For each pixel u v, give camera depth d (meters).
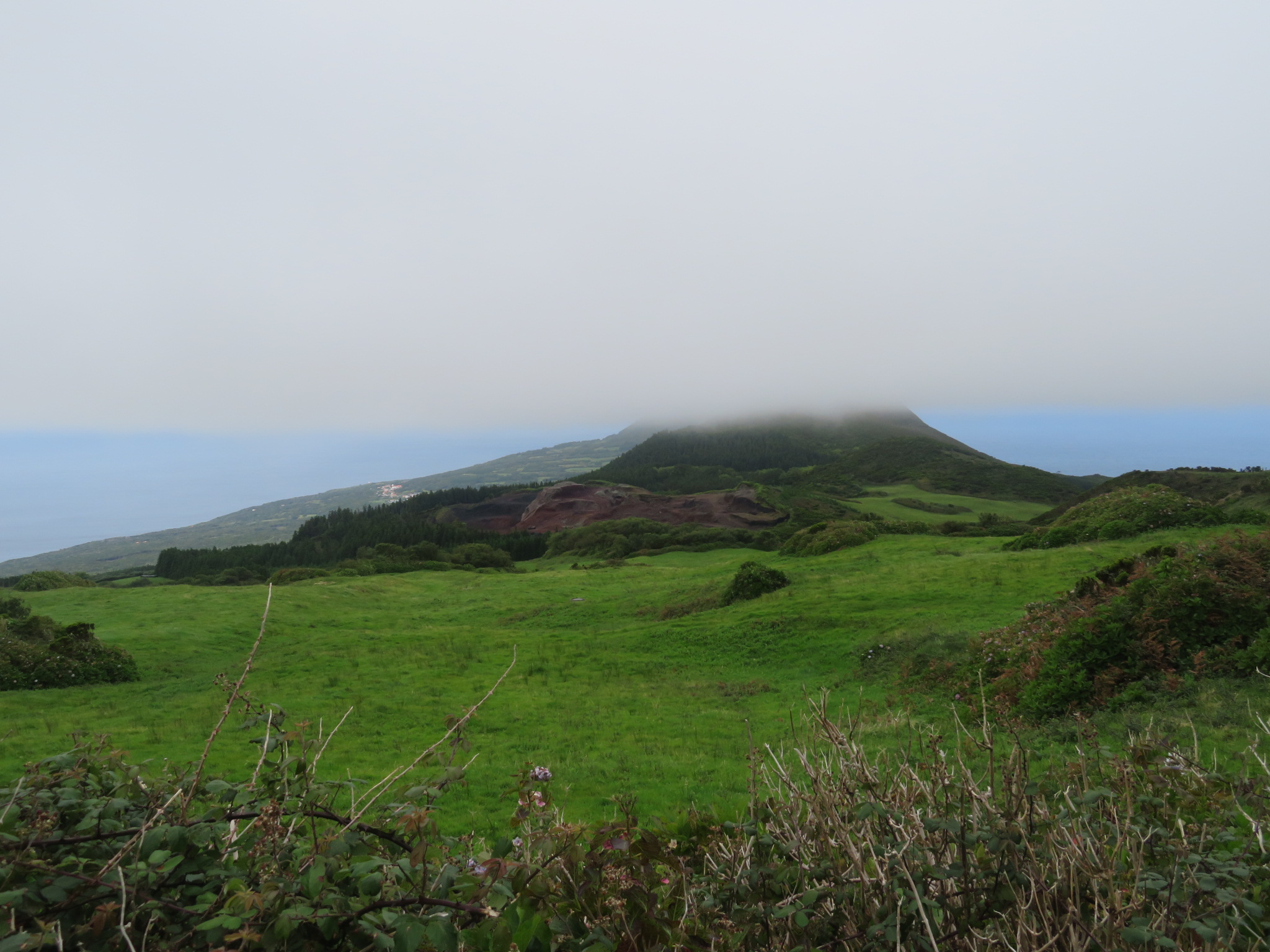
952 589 27.06
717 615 31.33
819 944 3.23
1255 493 39.56
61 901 2.31
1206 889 2.91
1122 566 16.92
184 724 17.16
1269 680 10.78
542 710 18.19
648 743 14.34
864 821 3.50
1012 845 3.11
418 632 36.94
